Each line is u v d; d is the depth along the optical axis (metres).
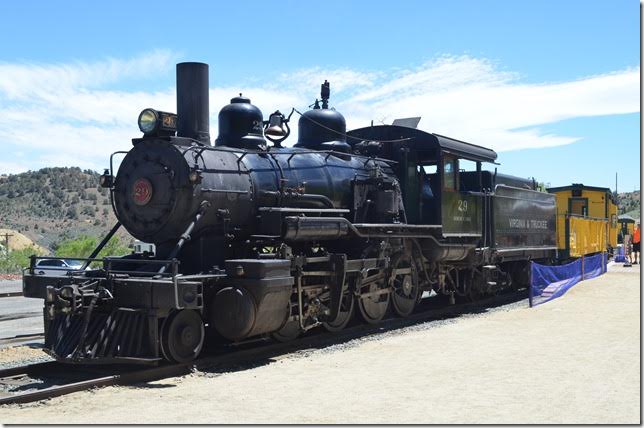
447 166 14.08
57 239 77.12
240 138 10.75
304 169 11.20
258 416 6.08
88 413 6.36
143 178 9.48
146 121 9.43
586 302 15.37
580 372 7.89
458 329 11.51
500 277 17.58
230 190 9.75
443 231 13.75
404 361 8.70
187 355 8.65
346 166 12.21
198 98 10.14
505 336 10.64
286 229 9.79
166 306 8.09
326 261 10.82
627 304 14.95
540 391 6.96
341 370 8.23
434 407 6.34
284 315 9.57
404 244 13.03
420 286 13.98
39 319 14.70
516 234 17.95
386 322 12.60
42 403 6.80
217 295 9.07
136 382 7.82
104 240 9.85
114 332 8.38
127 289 8.42
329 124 12.41
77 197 96.88
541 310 14.03
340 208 11.75
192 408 6.44
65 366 8.95
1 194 100.88
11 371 8.37
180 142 9.51
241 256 10.17
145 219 9.49
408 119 15.20
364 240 11.92
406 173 13.65
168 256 8.73
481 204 15.66
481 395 6.81
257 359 9.20
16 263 35.69
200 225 9.45
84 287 8.38
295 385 7.41
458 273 15.92
